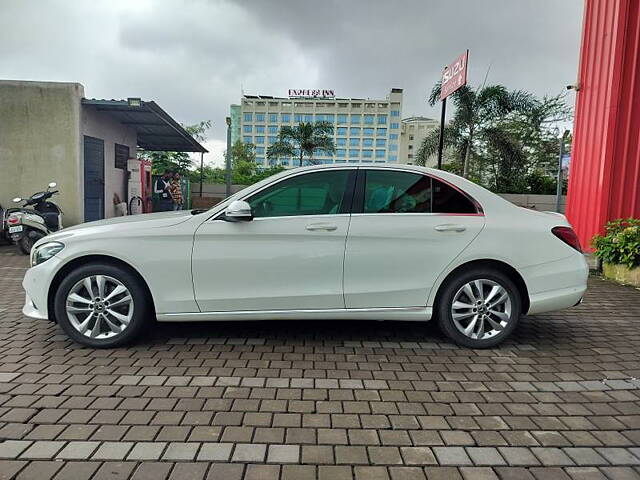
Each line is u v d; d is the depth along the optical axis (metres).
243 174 32.50
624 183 8.50
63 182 11.53
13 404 3.12
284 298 4.16
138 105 11.75
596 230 8.71
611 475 2.49
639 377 3.77
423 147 19.33
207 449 2.64
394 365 3.92
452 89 7.05
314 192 4.28
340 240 4.14
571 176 9.73
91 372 3.65
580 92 9.46
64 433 2.78
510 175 19.19
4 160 11.36
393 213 4.25
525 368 3.91
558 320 5.36
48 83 11.31
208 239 4.11
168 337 4.50
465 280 4.25
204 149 18.98
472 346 4.32
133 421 2.93
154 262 4.06
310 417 3.02
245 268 4.11
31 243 9.65
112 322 4.14
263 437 2.78
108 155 13.44
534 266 4.25
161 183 16.12
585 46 9.30
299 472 2.46
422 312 4.26
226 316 4.17
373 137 102.88
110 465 2.48
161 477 2.39
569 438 2.84
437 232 4.20
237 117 101.94
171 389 3.38
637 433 2.92
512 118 23.02
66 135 11.45
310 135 28.20
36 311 4.20
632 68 8.30
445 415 3.09
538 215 4.45
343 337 4.59
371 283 4.19
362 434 2.84
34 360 3.88
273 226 4.12
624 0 8.22
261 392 3.36
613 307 5.97
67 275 4.16
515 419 3.06
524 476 2.46
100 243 4.05
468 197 4.35
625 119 8.41
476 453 2.66
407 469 2.50
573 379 3.71
